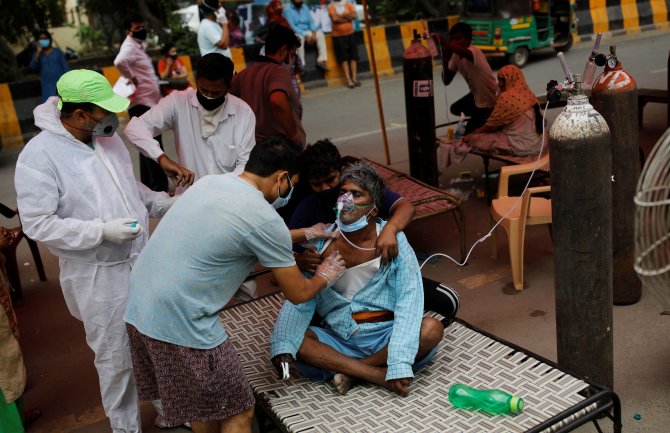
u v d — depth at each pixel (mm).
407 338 3010
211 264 2596
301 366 3189
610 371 3201
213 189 2637
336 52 13109
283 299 3969
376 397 3016
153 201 3422
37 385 4109
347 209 3014
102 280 3076
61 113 2971
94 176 3031
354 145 8688
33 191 2914
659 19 16281
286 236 2652
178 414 2789
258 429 3453
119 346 3158
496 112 5750
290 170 2711
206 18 8719
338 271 2938
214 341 2695
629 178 3939
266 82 4727
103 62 16188
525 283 4699
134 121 3873
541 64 13164
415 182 5215
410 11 16938
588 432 3219
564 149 2912
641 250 2178
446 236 5586
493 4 12836
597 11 15578
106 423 3691
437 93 11164
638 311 4164
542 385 2900
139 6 15406
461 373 3086
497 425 2711
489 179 6711
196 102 3934
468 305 4508
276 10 8422
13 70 14664
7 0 14844
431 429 2742
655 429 3197
